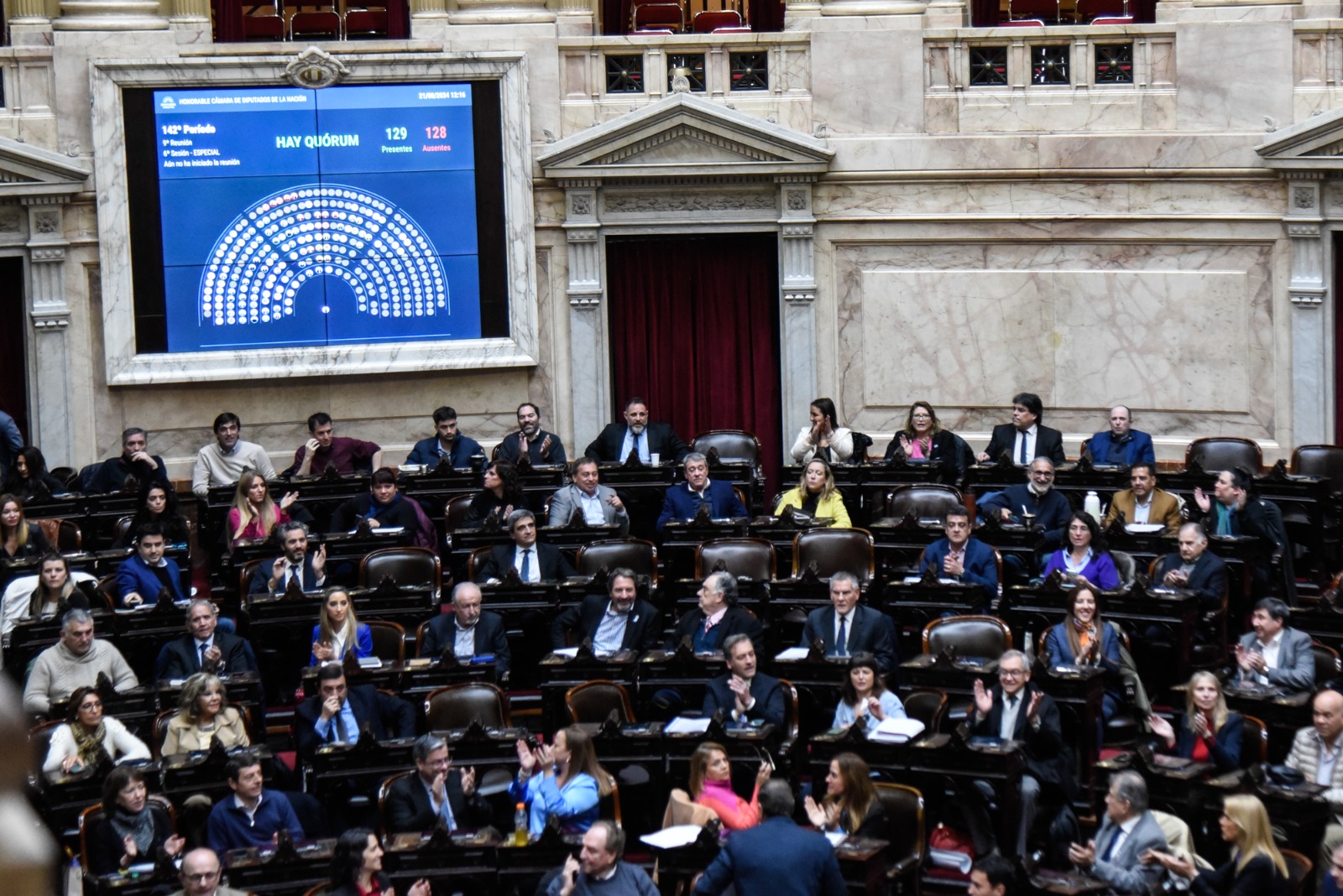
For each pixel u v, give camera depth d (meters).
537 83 13.16
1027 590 9.03
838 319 13.31
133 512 11.08
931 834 7.28
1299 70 12.38
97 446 12.94
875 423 13.36
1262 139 12.34
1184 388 12.77
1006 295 13.05
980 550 9.47
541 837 6.70
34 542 10.28
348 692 8.08
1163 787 6.98
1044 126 12.88
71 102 12.66
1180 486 10.82
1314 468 11.42
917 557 10.14
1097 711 7.85
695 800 7.14
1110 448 11.54
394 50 13.00
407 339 13.23
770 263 13.44
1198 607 8.91
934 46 13.00
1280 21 12.33
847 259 13.27
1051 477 10.37
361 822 7.67
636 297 13.50
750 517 11.34
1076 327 12.96
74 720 7.65
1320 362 12.41
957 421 13.23
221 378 12.91
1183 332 12.73
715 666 8.38
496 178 13.17
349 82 12.92
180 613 9.13
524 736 7.55
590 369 13.36
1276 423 12.59
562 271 13.34
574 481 10.94
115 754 7.75
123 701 8.16
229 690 8.35
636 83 13.29
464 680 8.46
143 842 6.94
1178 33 12.62
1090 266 12.89
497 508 10.76
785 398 13.39
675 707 8.62
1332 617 8.61
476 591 8.97
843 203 13.18
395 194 13.09
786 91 13.22
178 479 12.98
